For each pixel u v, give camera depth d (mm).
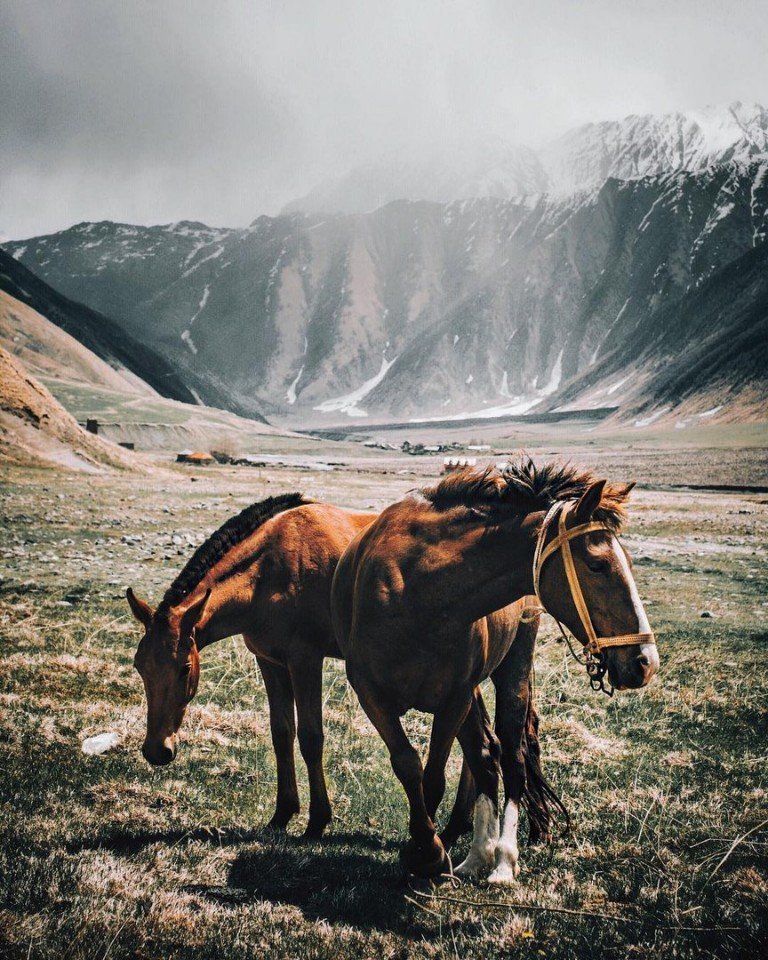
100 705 8531
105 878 4777
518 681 5730
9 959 3797
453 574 4785
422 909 4723
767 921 4613
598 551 4426
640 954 4305
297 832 6145
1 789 6152
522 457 5090
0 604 12609
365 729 8875
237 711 8961
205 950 4121
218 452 99250
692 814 6625
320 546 6285
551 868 5523
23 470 35438
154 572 16516
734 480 75750
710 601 16859
